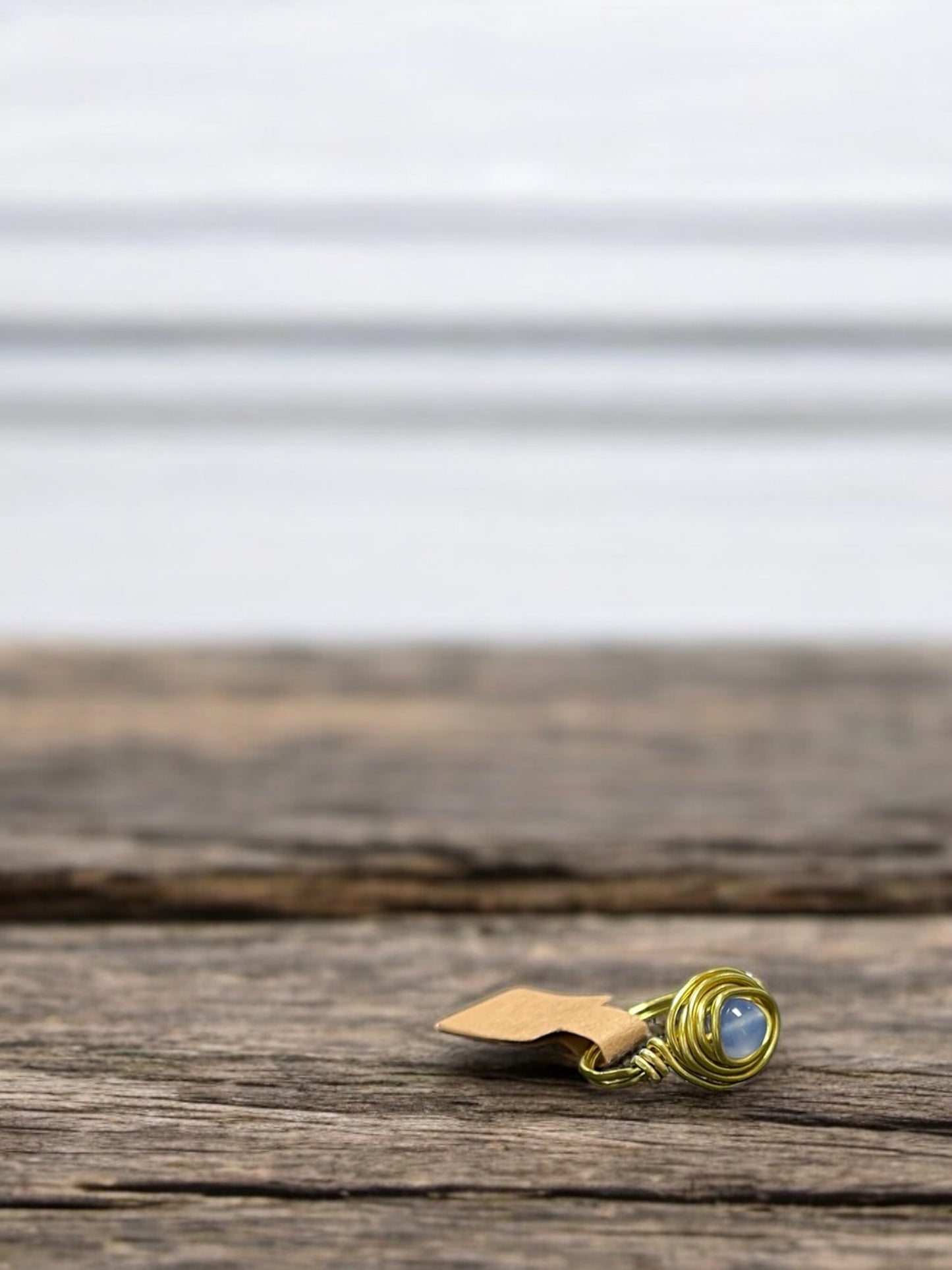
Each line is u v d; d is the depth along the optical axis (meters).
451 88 1.25
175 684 0.97
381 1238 0.64
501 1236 0.64
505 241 1.26
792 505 1.23
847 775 0.80
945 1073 0.67
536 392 1.23
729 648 1.06
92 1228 0.64
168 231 1.25
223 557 1.24
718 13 1.24
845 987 0.70
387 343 1.26
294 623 1.24
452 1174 0.65
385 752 0.82
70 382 1.23
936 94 1.23
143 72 1.24
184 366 1.24
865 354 1.23
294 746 0.84
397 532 1.24
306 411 1.23
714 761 0.81
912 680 0.96
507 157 1.25
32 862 0.75
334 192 1.25
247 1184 0.65
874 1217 0.64
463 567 1.24
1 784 0.80
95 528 1.23
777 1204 0.64
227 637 1.24
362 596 1.24
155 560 1.24
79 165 1.23
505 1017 0.67
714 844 0.76
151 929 0.73
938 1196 0.64
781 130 1.24
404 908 0.74
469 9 1.24
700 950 0.72
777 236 1.24
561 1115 0.66
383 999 0.70
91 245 1.23
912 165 1.23
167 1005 0.69
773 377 1.23
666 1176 0.65
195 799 0.79
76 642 1.11
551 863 0.76
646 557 1.23
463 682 0.97
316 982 0.70
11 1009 0.69
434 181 1.25
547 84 1.25
